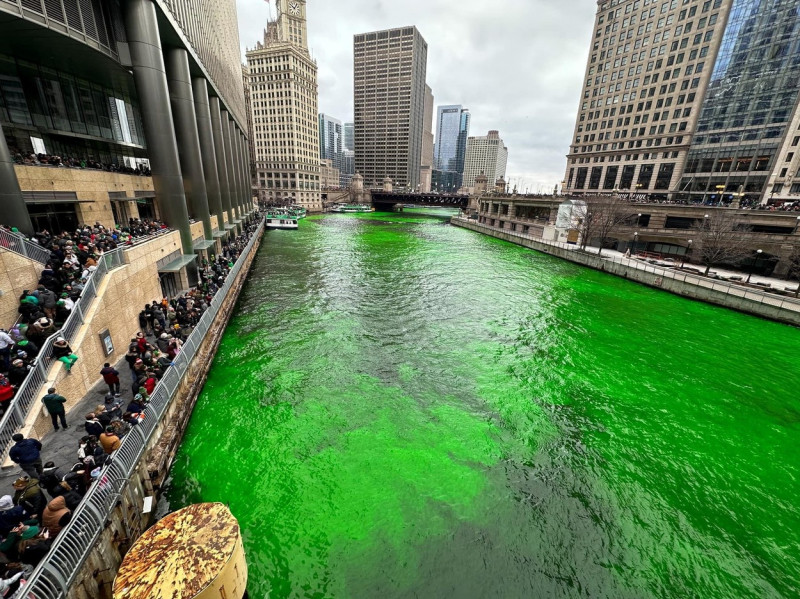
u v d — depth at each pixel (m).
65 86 26.34
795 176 61.62
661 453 14.80
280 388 17.95
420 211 172.00
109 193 23.84
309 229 81.88
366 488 12.41
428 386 18.89
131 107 35.00
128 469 9.53
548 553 10.52
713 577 10.06
